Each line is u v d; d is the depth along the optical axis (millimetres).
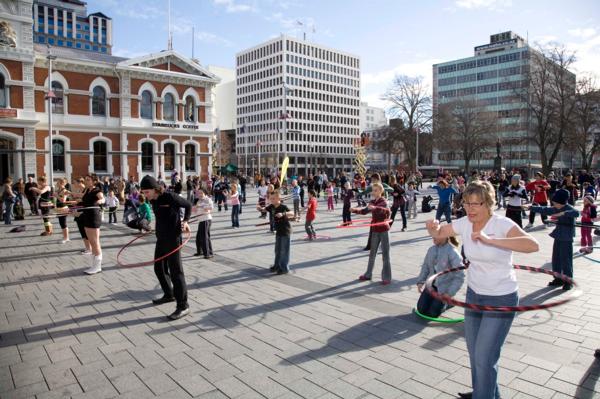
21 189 22891
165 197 7062
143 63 40625
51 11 141875
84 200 10164
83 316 7078
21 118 33969
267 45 125188
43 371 5109
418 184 46562
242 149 133625
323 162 129250
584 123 48812
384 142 65312
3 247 13805
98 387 4719
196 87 44062
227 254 12625
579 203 29828
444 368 5109
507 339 5984
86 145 38250
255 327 6523
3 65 33375
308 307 7488
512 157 82000
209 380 4859
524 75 51000
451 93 118438
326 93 131500
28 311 7344
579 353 5508
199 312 7250
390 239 15141
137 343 5938
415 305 7555
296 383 4773
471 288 3895
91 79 38250
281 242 10000
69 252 12922
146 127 40562
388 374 4965
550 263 11062
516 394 4504
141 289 8766
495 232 3725
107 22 154625
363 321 6750
